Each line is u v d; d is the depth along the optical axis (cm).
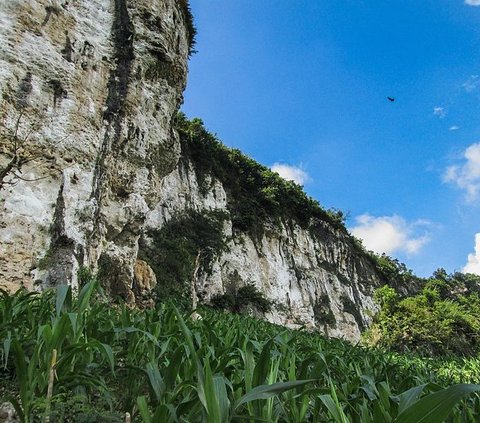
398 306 3259
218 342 393
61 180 1323
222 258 2958
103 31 1639
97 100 1541
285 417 252
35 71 1345
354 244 5038
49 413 233
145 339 364
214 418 179
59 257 1234
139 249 2364
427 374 635
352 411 260
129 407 282
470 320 3266
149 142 1700
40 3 1424
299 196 4275
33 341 321
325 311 3734
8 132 1216
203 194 3144
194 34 2109
